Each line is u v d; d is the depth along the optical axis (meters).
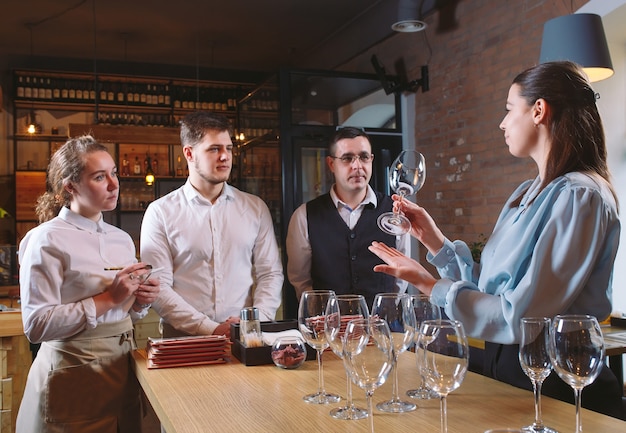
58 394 2.15
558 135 1.55
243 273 2.75
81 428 2.17
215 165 2.62
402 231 2.00
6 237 7.43
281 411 1.43
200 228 2.66
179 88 8.11
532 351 1.21
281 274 2.85
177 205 2.70
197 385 1.72
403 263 1.71
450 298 1.55
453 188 5.33
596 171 1.55
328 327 1.44
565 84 1.56
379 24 6.07
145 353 2.24
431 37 5.55
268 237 2.84
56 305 2.10
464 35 5.13
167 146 8.19
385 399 1.51
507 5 4.65
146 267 2.17
